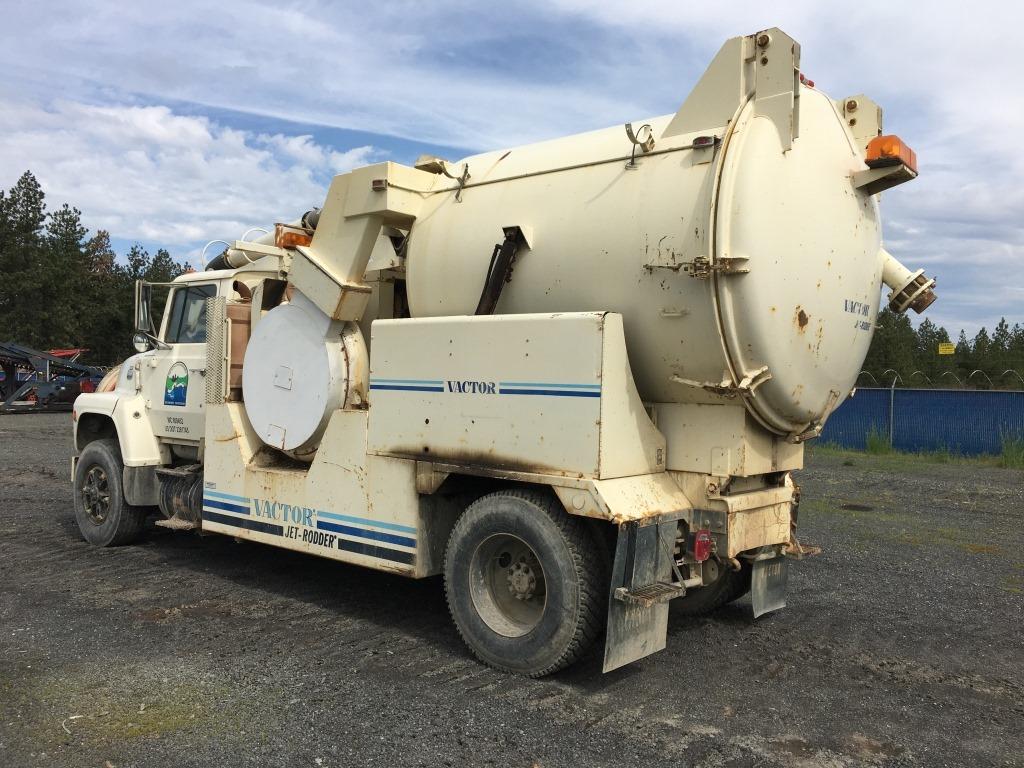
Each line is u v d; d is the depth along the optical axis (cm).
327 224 556
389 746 353
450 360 469
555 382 421
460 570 462
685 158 424
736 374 415
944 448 1625
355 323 564
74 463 785
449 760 342
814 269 432
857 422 1762
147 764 335
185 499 678
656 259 419
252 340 595
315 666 448
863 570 689
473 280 495
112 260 6456
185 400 691
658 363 433
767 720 389
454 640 496
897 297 515
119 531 730
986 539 821
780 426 446
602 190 449
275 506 576
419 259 524
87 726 369
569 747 356
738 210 399
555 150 496
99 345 4900
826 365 450
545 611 423
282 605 564
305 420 558
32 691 408
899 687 434
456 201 521
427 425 480
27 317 4494
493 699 406
